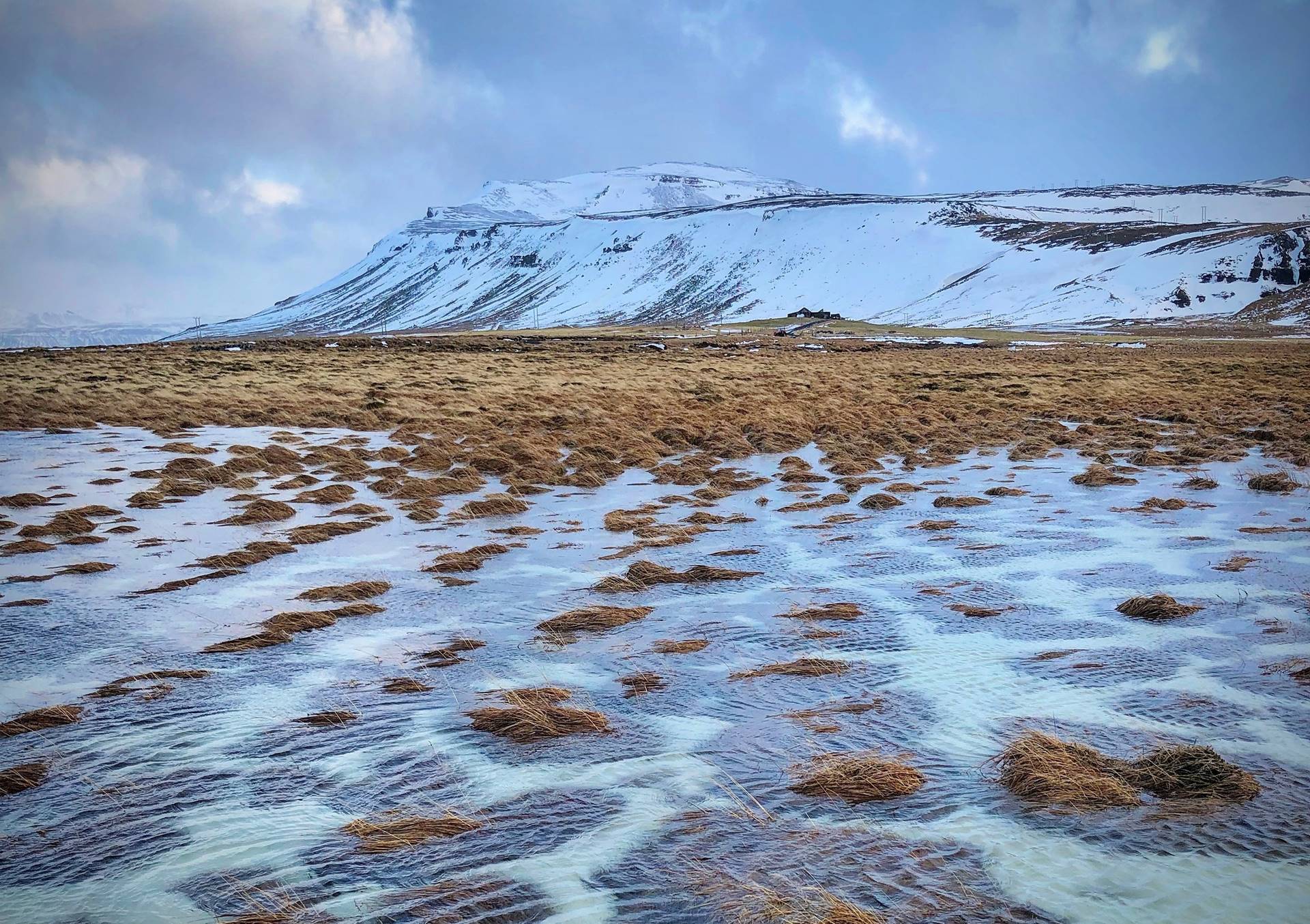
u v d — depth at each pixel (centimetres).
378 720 923
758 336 14312
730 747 841
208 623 1260
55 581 1480
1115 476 2320
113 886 632
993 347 11019
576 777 787
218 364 6706
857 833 678
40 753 852
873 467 2617
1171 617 1212
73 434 3375
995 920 562
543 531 1847
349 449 2923
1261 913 564
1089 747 792
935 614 1258
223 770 812
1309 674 988
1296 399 4194
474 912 590
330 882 633
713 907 587
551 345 10612
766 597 1358
